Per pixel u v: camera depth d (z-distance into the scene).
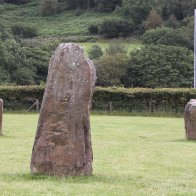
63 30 134.62
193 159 19.16
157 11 124.94
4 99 51.53
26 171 14.92
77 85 13.30
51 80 13.33
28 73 81.88
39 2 160.00
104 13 143.12
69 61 13.33
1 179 13.48
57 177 13.27
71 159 13.30
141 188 12.95
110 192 12.27
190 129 26.61
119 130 32.84
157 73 84.12
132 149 22.22
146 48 87.75
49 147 13.30
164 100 52.06
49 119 13.30
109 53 97.19
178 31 104.56
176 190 12.86
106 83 85.88
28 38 125.25
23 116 44.16
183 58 84.50
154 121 41.81
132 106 52.28
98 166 16.83
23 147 22.19
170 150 21.98
